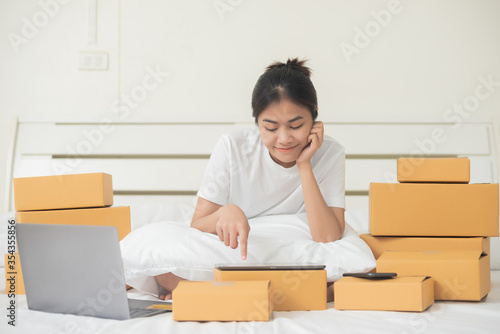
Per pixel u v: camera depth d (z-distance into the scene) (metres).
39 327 1.12
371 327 1.09
